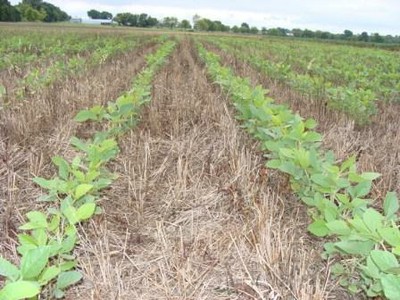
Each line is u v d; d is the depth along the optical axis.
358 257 2.47
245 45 24.73
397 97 7.82
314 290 2.47
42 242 2.01
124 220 3.29
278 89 8.56
